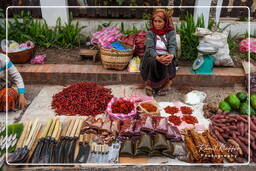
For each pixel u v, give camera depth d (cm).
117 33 424
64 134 257
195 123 291
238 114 307
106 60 371
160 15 310
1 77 296
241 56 435
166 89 353
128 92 363
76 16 529
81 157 236
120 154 240
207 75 373
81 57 418
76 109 306
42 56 406
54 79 379
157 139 241
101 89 342
